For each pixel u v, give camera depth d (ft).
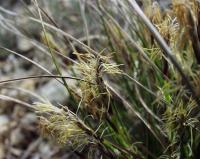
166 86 0.37
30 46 0.73
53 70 0.66
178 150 0.38
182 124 0.36
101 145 0.38
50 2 0.70
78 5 0.67
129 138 0.42
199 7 0.33
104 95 0.37
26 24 0.60
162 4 0.49
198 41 0.33
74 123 0.36
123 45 0.47
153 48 0.37
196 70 0.34
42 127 0.37
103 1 0.53
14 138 0.62
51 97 0.62
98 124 0.40
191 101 0.36
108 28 0.49
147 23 0.30
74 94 0.40
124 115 0.46
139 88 0.46
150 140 0.43
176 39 0.33
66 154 0.57
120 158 0.39
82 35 0.63
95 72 0.36
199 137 0.38
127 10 0.46
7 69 0.74
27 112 0.65
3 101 0.66
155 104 0.44
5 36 0.72
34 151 0.60
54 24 0.44
